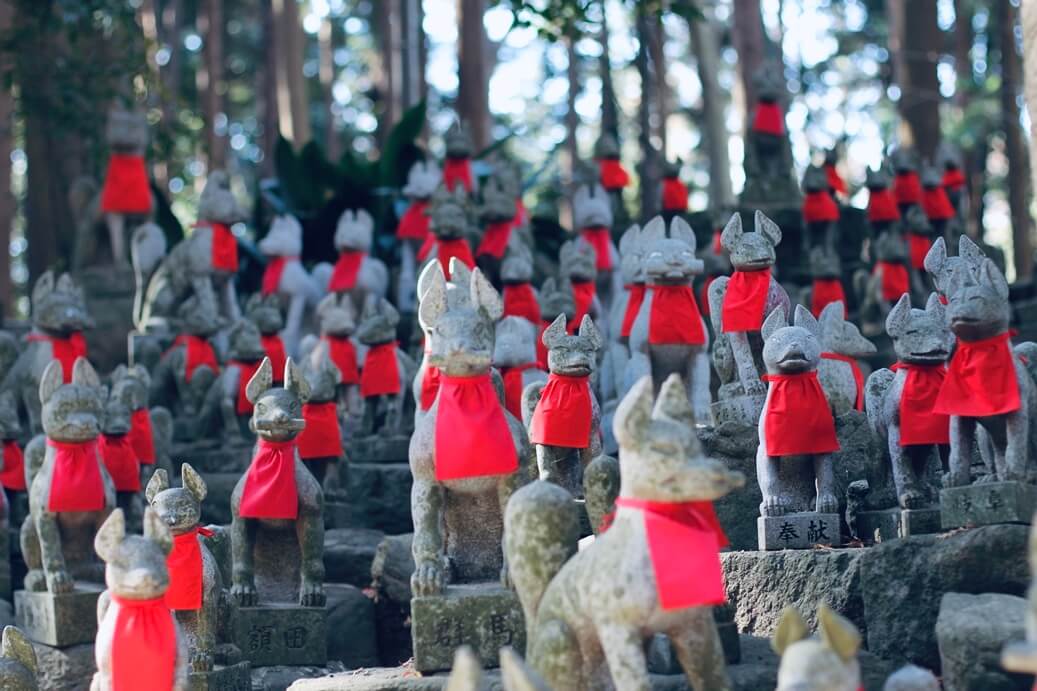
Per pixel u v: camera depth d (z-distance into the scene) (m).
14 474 13.38
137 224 19.34
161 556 8.20
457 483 9.05
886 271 18.25
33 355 14.71
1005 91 24.92
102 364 18.83
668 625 7.21
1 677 9.02
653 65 29.70
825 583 9.40
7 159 22.98
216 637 10.15
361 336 14.99
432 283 9.43
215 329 16.22
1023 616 8.11
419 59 30.48
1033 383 9.02
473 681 6.52
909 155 20.44
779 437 9.79
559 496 7.90
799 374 9.84
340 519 13.62
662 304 12.62
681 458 7.06
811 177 19.98
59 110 20.69
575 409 10.52
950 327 9.09
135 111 19.81
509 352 12.73
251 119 35.69
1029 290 18.64
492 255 18.00
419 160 20.80
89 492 11.17
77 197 20.44
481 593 8.91
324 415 13.45
